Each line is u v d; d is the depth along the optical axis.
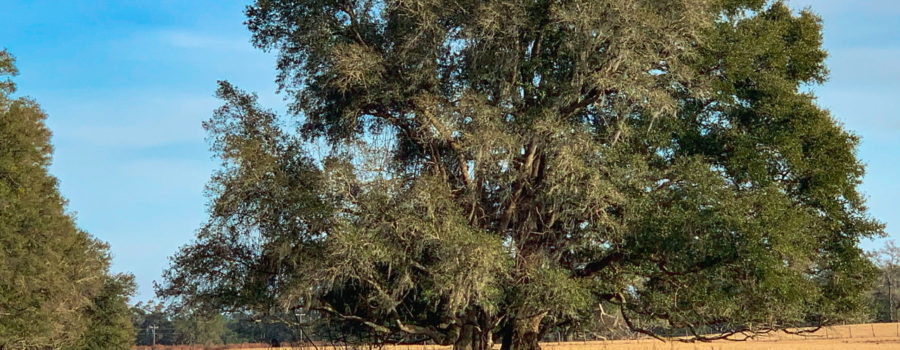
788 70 25.14
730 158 22.86
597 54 21.75
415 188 21.44
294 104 24.23
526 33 22.44
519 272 22.19
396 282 22.36
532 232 22.73
